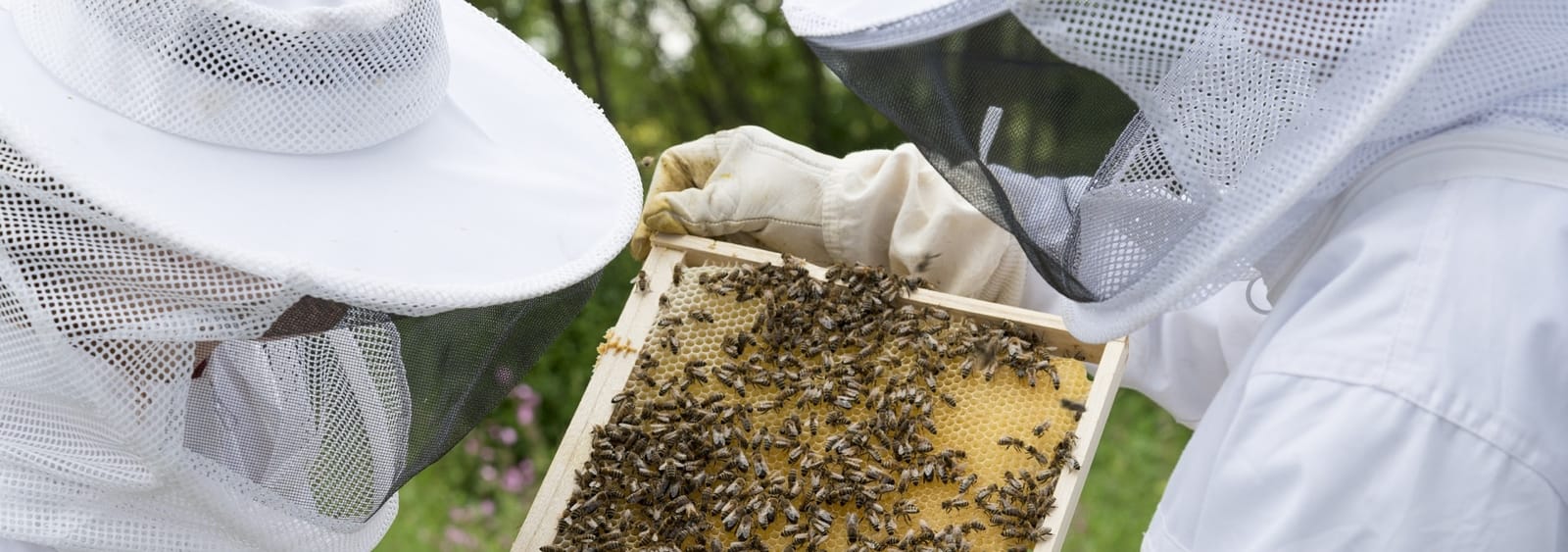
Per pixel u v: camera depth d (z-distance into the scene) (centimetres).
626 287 643
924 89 193
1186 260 180
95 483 173
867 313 255
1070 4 172
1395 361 166
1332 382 170
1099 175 187
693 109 942
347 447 204
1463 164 170
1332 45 162
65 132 168
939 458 234
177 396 172
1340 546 167
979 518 230
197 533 183
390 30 183
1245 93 168
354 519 200
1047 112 187
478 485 600
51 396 170
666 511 232
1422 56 157
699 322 258
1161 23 169
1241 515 177
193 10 168
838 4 205
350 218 181
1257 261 192
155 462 171
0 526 169
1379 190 178
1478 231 166
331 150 184
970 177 199
